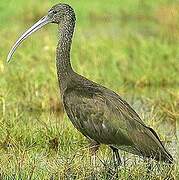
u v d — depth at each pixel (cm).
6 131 1391
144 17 3036
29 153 1323
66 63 1269
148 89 1933
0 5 3073
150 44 2273
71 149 1348
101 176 1137
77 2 3189
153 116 1511
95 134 1201
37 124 1465
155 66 2075
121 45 2277
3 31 2577
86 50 2194
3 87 1755
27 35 1337
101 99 1198
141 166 1149
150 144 1157
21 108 1681
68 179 1126
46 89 1778
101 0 3250
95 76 1916
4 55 2083
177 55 2158
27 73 1919
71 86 1237
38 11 3003
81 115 1206
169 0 3114
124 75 2003
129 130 1170
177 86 1956
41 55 2105
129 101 1798
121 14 3086
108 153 1290
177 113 1611
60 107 1688
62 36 1298
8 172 1158
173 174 1130
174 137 1462
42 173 1159
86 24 2919
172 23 2636
